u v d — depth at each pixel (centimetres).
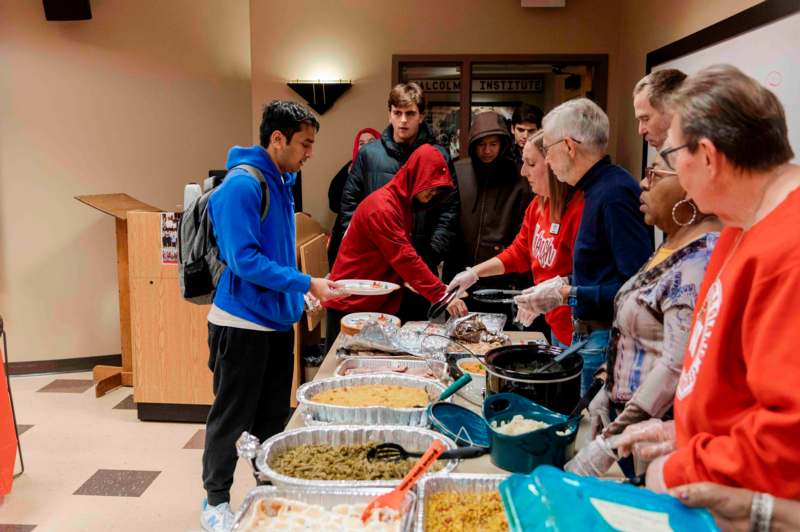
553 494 90
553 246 219
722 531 89
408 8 451
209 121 512
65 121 477
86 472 318
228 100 516
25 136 470
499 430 145
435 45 452
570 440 138
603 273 190
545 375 154
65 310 490
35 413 395
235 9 508
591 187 192
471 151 339
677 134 96
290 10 456
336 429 164
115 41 483
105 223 491
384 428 163
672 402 127
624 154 425
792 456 82
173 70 498
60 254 485
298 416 185
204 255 234
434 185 279
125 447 347
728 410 95
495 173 341
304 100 466
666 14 353
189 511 282
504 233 343
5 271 475
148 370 378
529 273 352
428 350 230
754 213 93
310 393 196
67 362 490
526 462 138
